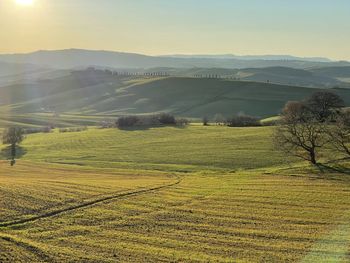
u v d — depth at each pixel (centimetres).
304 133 7862
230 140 10656
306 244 3562
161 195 5631
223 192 5778
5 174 8131
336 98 11444
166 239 3731
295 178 6719
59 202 5088
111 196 5516
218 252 3375
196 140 11112
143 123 14425
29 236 3803
